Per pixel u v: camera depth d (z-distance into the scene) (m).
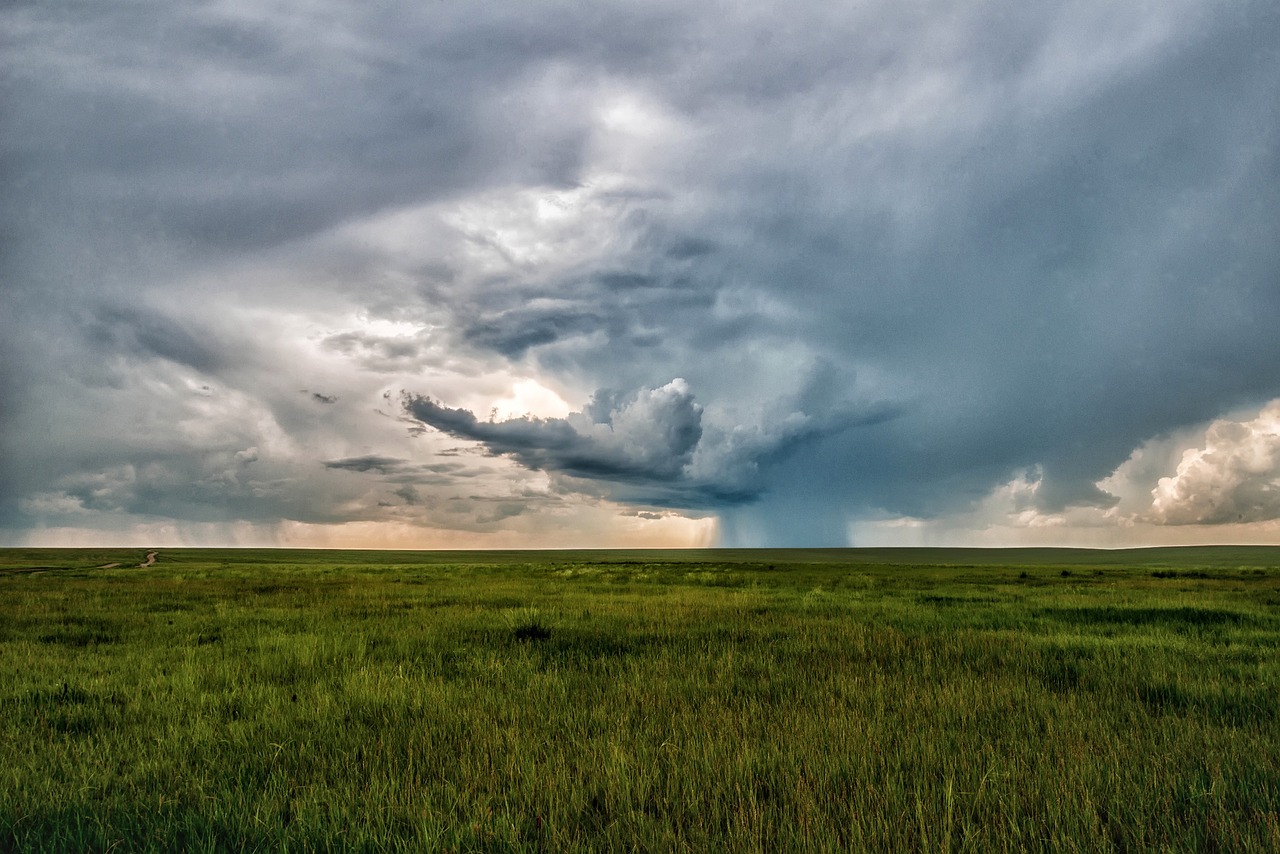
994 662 12.17
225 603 24.70
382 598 27.41
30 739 7.55
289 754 7.01
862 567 74.50
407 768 6.45
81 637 15.82
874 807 5.38
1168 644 14.34
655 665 11.59
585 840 4.98
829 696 9.16
